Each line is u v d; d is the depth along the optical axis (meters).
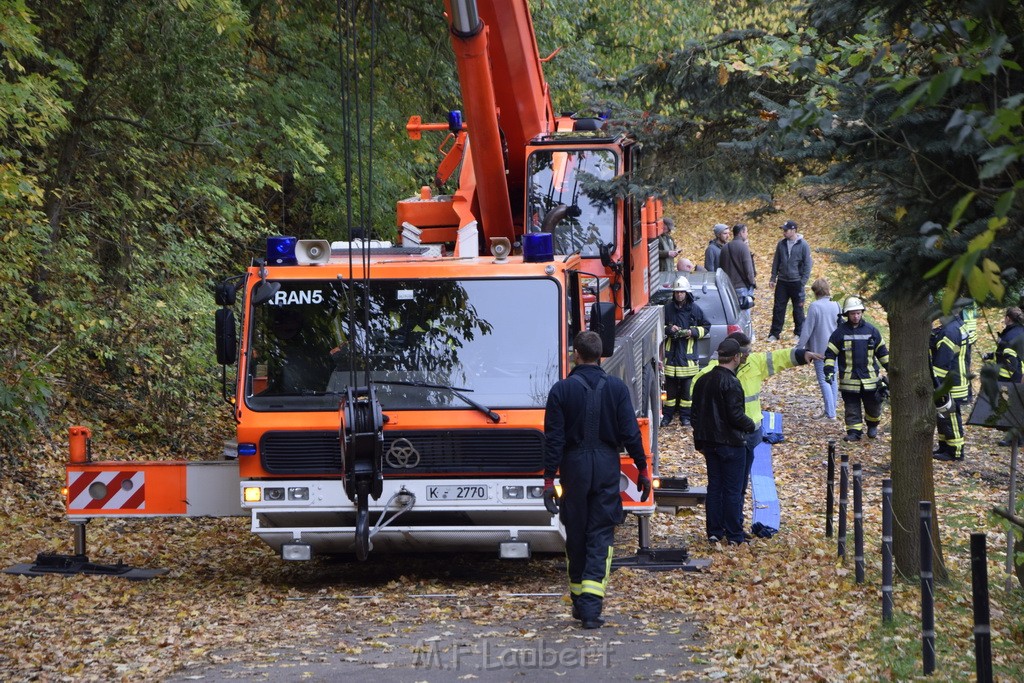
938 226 5.56
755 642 11.07
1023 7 5.99
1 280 17.73
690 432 26.50
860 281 7.23
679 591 13.72
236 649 10.99
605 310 13.35
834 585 13.85
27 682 9.79
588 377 11.83
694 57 10.28
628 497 14.64
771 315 43.38
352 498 12.74
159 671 10.10
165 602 13.19
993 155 4.34
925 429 13.91
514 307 13.75
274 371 13.72
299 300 13.85
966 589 13.91
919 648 10.95
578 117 19.03
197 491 14.66
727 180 9.77
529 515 13.43
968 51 5.89
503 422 13.38
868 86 6.95
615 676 9.81
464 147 19.48
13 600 13.04
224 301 13.43
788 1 10.32
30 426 17.42
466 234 15.43
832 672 10.07
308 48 28.03
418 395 13.50
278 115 26.27
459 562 15.95
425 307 13.75
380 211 30.80
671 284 28.11
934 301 7.00
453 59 30.22
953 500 19.84
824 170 7.62
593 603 11.71
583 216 17.78
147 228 24.25
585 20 36.75
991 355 6.95
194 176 24.69
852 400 25.05
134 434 22.84
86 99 21.92
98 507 14.66
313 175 28.53
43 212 20.08
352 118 28.28
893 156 7.11
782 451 24.36
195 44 22.20
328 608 12.93
